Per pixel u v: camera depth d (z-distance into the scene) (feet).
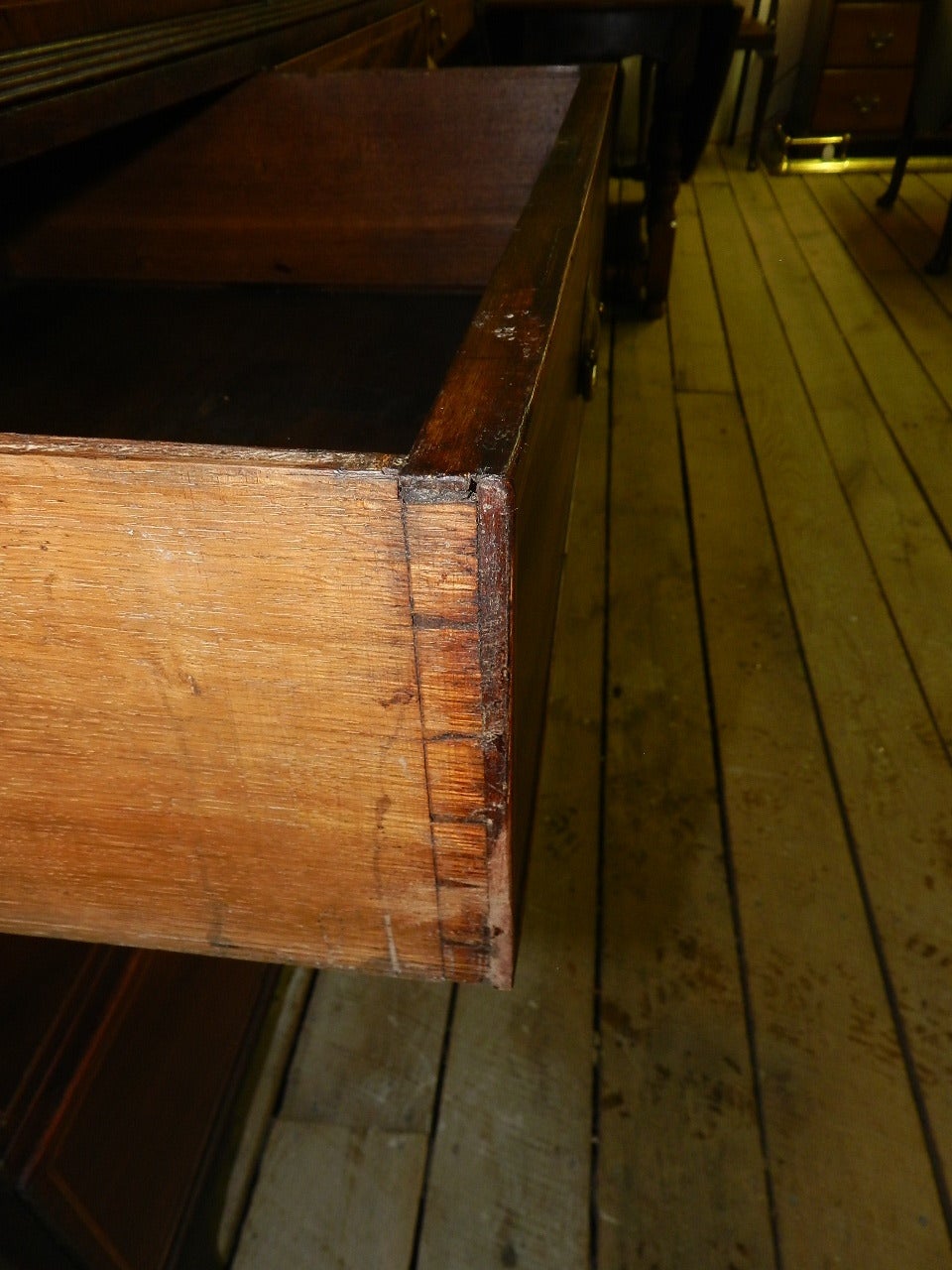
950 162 10.39
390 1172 2.51
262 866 1.39
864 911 3.04
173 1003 2.18
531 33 6.07
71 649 1.13
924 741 3.60
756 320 7.13
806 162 10.59
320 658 1.09
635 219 7.70
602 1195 2.44
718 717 3.73
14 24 1.84
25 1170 1.68
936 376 6.25
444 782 1.21
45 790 1.32
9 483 0.97
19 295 2.99
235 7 2.68
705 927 3.01
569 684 3.90
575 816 3.36
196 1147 2.32
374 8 3.95
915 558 4.57
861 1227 2.35
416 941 1.47
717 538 4.74
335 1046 2.78
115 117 2.14
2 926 1.56
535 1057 2.72
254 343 2.64
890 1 9.62
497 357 1.18
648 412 5.91
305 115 2.75
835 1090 2.61
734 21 5.75
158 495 0.96
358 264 2.96
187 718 1.19
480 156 2.75
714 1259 2.32
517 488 0.95
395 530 0.96
